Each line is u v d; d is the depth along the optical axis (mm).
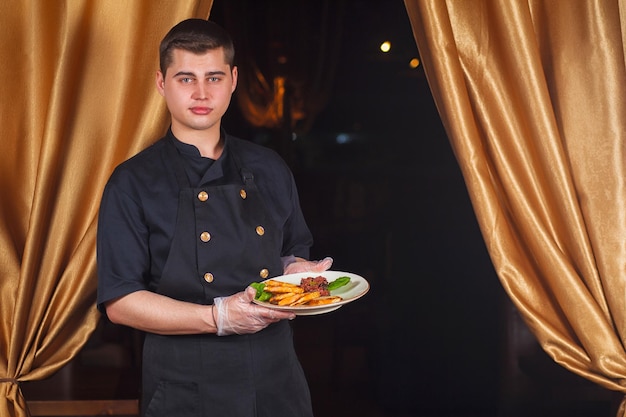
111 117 2266
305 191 4914
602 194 2273
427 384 3580
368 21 4949
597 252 2266
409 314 4070
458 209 4539
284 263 2113
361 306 4301
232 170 1979
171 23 2256
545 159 2232
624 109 2266
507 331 2961
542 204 2254
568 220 2238
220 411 1900
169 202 1883
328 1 4836
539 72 2215
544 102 2215
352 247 4734
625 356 2195
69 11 2205
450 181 4832
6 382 2195
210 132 1939
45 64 2262
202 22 1872
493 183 2318
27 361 2213
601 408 2918
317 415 3391
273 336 1960
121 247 1854
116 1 2252
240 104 4855
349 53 4957
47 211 2230
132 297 1835
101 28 2254
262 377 1923
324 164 4961
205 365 1887
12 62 2262
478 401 3479
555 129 2221
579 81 2285
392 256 4363
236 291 1911
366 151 4984
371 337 4082
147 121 2246
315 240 4738
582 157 2289
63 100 2189
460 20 2279
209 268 1882
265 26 4789
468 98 2264
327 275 1999
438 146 5023
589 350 2197
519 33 2207
